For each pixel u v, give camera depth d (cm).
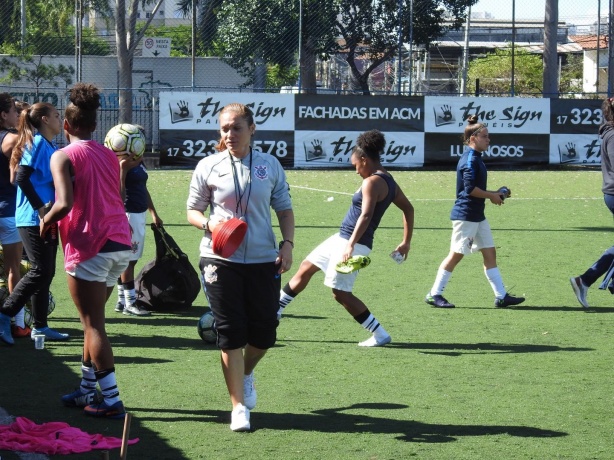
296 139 2712
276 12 2978
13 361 724
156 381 669
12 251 801
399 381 679
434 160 2773
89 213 572
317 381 676
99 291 579
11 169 726
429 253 1335
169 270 934
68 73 3253
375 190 768
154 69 3475
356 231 762
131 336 825
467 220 950
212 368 711
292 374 696
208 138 2695
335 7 2964
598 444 536
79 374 686
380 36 3050
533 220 1728
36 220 746
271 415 590
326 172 2656
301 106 2708
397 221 1694
